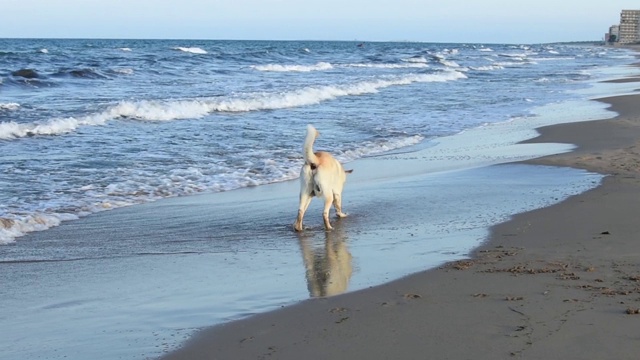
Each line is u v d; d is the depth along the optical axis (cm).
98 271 940
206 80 3009
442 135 1709
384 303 855
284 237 1036
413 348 789
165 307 862
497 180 1248
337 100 2467
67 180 1233
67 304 872
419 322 823
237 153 1431
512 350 782
